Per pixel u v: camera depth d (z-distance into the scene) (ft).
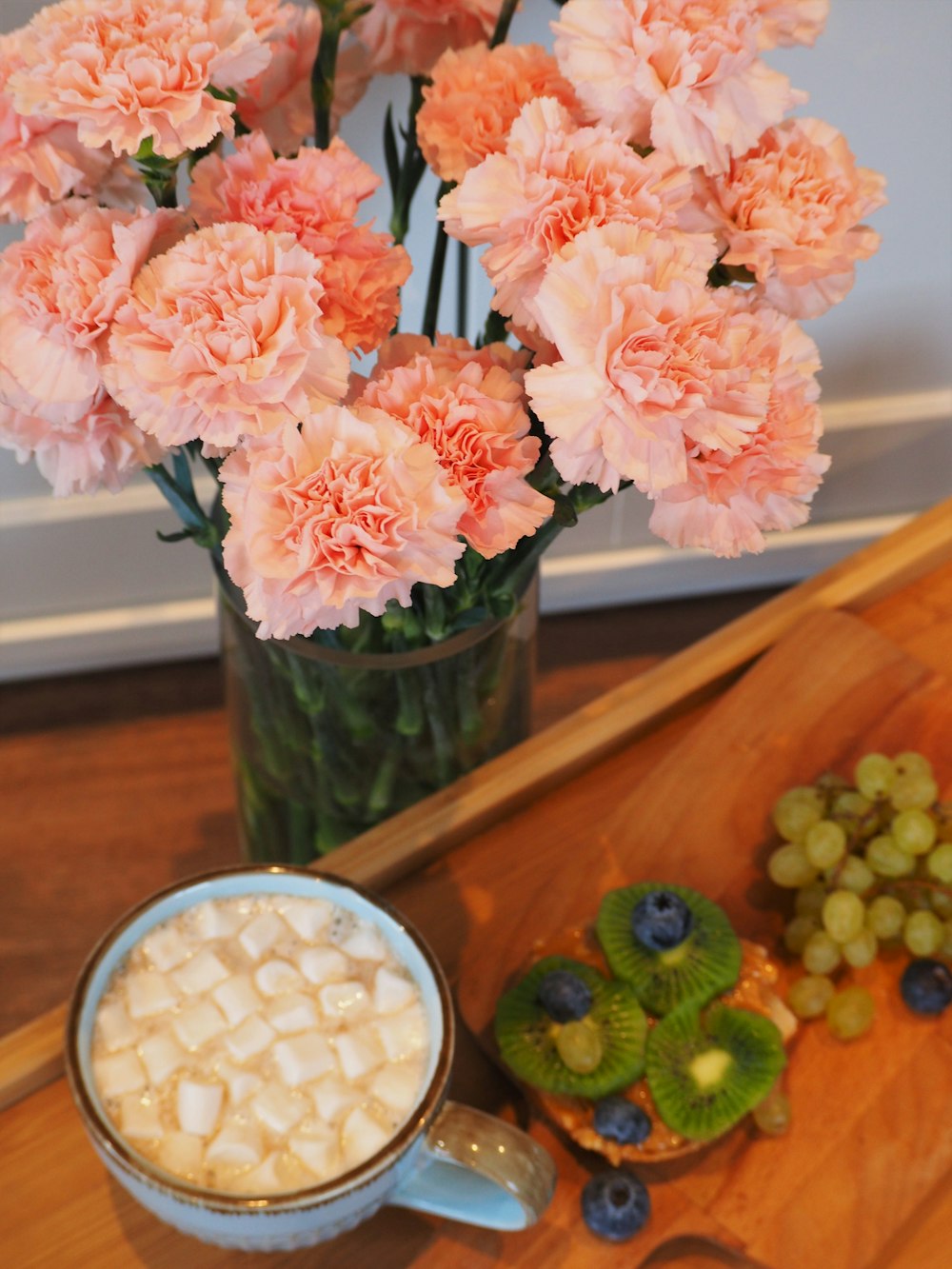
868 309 3.02
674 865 2.18
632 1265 1.90
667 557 3.32
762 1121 1.97
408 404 1.73
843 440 3.21
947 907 2.11
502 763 2.23
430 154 1.87
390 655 2.01
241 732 2.22
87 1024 1.80
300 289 1.67
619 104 1.77
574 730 2.27
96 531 2.99
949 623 2.49
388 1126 1.77
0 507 2.93
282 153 2.03
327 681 2.04
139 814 3.10
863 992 2.05
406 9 2.00
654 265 1.68
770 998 2.04
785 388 1.81
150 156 1.75
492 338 2.01
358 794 2.20
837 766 2.27
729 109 1.78
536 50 1.88
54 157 1.79
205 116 1.72
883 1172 1.96
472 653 2.05
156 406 1.69
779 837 2.21
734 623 2.42
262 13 1.81
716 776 2.25
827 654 2.36
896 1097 2.01
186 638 3.22
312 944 1.88
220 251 1.67
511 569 1.97
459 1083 2.03
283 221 1.75
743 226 1.83
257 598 1.67
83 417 1.80
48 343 1.74
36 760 3.15
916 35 2.64
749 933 2.14
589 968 2.03
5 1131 1.96
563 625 3.44
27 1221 1.91
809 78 2.68
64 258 1.71
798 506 1.82
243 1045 1.81
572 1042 1.93
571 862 2.18
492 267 1.73
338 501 1.64
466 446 1.70
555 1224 1.93
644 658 3.39
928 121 2.76
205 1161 1.75
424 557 1.64
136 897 2.99
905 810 2.10
